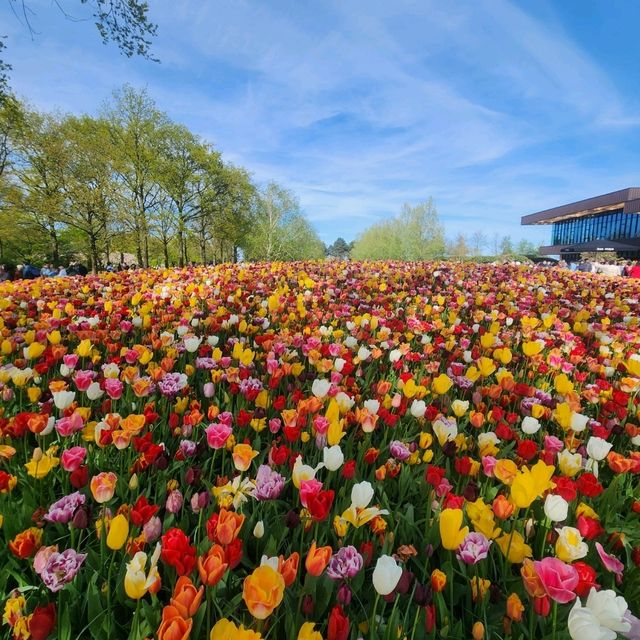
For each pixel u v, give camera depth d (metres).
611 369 4.80
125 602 1.88
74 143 32.97
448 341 5.48
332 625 1.44
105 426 2.67
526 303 9.27
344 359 4.45
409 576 1.78
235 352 4.14
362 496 1.94
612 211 68.69
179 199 42.34
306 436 2.85
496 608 1.91
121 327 5.64
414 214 78.94
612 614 1.46
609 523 2.59
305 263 18.28
